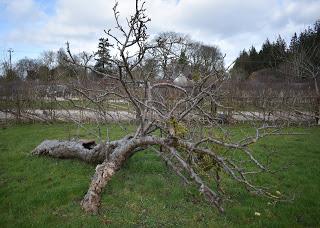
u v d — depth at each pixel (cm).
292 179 746
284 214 573
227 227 521
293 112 1661
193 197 626
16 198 620
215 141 586
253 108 1655
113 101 1229
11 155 902
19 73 3616
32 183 693
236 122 1571
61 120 1577
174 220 538
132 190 653
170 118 610
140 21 506
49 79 1652
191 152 580
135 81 656
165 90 867
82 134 1242
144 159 840
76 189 646
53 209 576
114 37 504
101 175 600
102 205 584
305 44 3256
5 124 1562
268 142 1166
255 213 564
